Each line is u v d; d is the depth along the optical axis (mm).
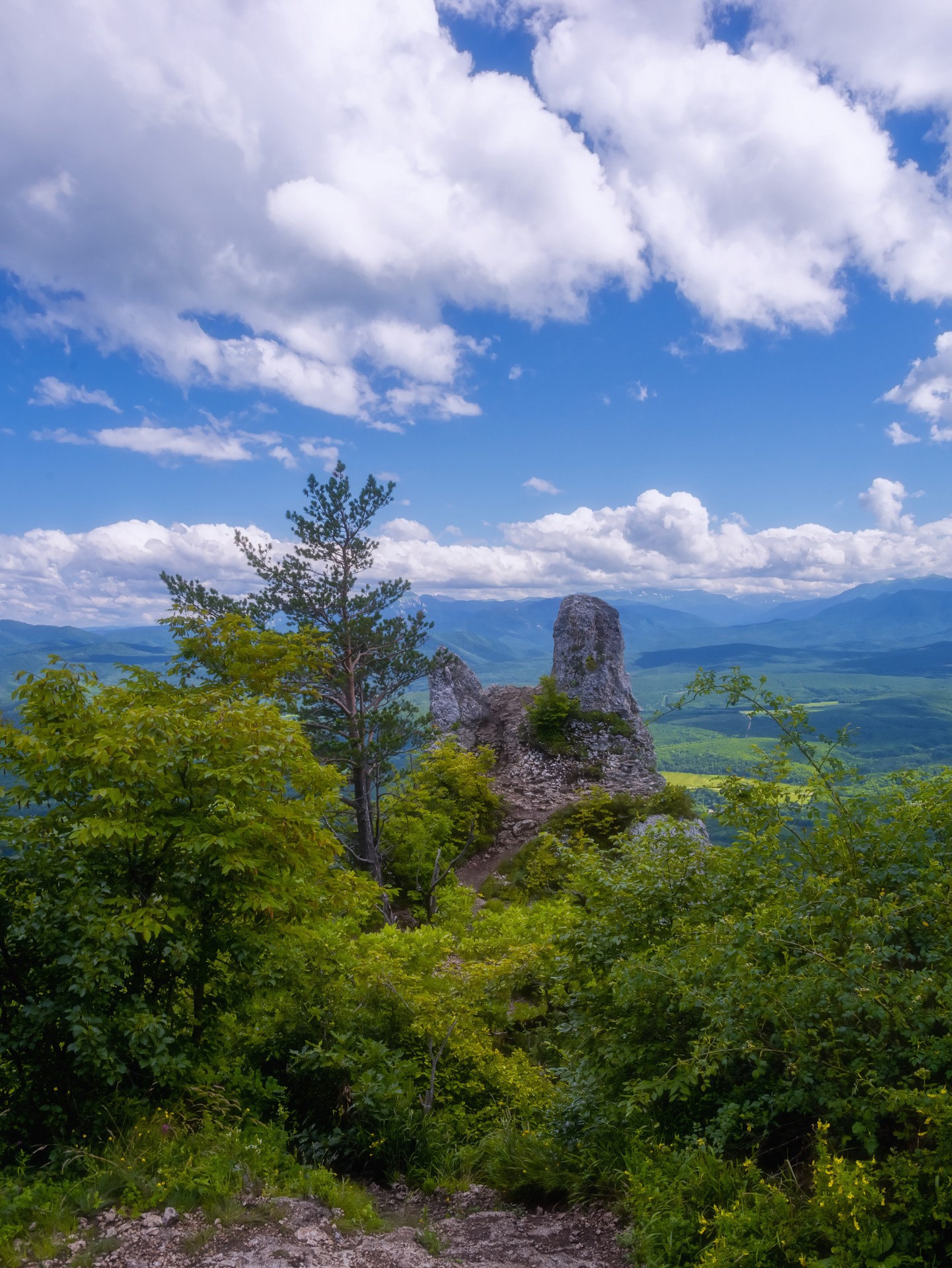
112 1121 5348
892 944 4715
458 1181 6480
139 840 6105
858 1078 4016
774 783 5727
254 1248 4320
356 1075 7152
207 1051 6574
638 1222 4539
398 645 21141
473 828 20641
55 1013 5242
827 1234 3486
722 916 5754
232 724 6699
